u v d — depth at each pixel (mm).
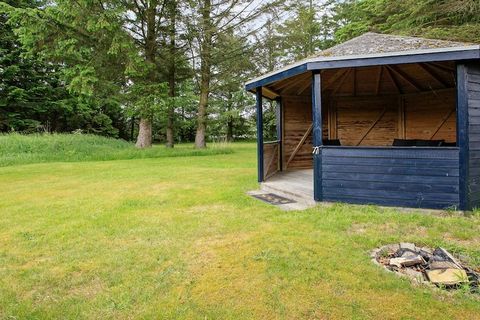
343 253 3098
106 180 7770
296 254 3100
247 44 15281
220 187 6723
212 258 3090
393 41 5086
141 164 11234
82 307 2322
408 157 4477
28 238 3752
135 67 12281
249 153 15695
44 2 17453
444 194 4301
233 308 2273
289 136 8773
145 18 13234
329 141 8195
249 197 5742
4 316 2238
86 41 11844
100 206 5199
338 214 4355
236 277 2707
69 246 3480
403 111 8359
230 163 11508
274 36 15484
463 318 2090
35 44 11414
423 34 10180
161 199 5645
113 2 11391
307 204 5148
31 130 18984
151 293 2488
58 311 2281
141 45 13461
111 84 13023
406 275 2672
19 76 18078
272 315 2184
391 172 4582
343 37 14727
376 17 13172
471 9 9438
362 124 8766
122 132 28047
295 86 7855
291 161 8867
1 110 17984
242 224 4105
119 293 2498
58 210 4973
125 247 3424
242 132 27609
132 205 5250
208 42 14578
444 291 2396
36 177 8281
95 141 15875
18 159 11594
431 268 2701
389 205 4609
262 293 2451
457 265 2715
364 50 4727
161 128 25141
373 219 4105
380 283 2525
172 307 2297
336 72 6961
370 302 2291
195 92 18203
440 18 10688
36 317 2217
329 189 4969
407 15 11406
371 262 2912
